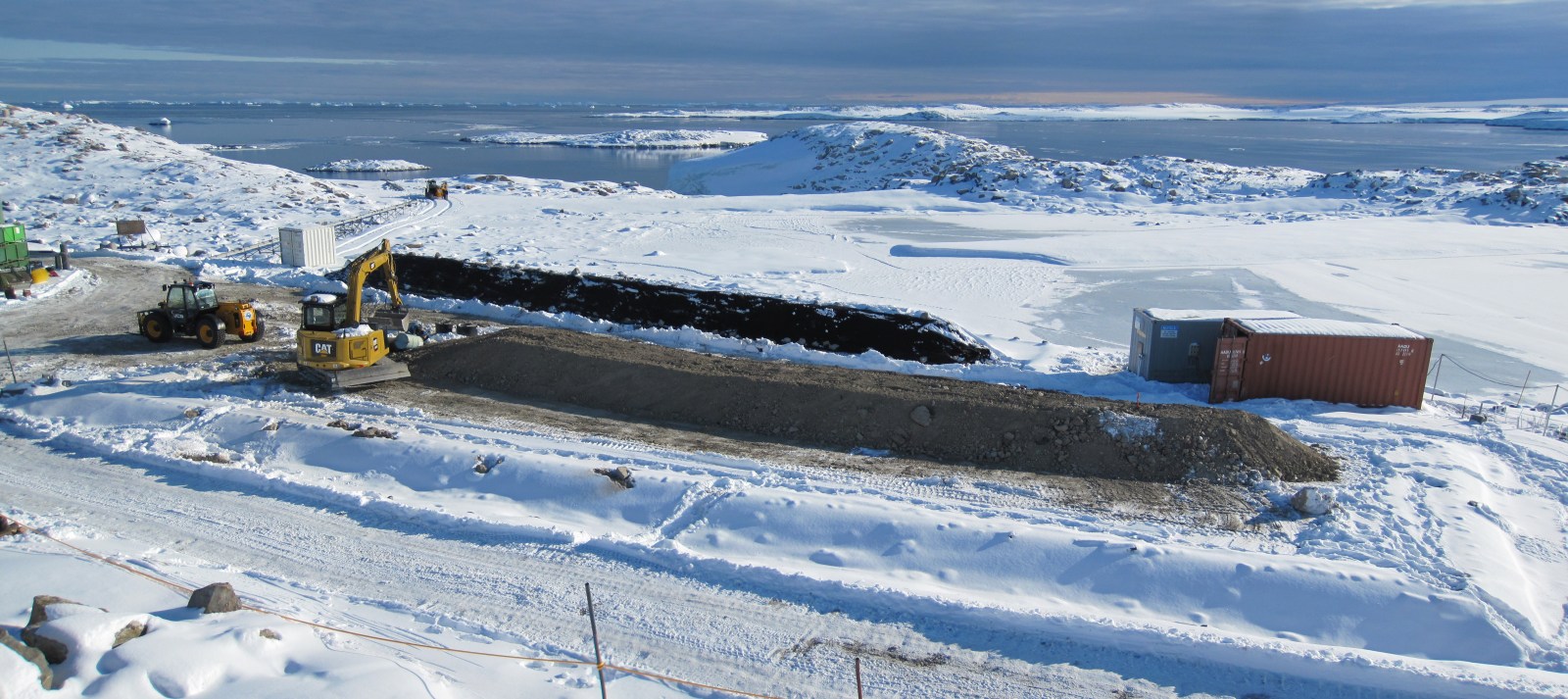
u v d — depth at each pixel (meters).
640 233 39.56
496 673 9.31
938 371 20.30
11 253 27.39
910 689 9.20
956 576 11.23
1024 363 21.14
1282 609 10.31
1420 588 10.30
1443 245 37.53
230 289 28.88
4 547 11.65
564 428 16.25
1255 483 13.69
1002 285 30.06
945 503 13.01
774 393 16.64
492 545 12.07
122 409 16.95
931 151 81.00
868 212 49.91
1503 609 10.01
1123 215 50.47
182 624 9.27
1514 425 16.70
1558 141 179.88
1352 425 16.45
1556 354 22.30
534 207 48.09
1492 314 26.47
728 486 13.35
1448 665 9.16
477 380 18.91
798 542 12.07
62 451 15.35
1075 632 9.92
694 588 10.99
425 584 11.13
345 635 9.92
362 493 13.41
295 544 12.15
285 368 19.78
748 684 9.29
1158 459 14.16
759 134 190.38
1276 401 17.66
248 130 198.75
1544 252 36.12
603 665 9.54
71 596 10.12
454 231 39.25
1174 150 137.75
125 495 13.63
